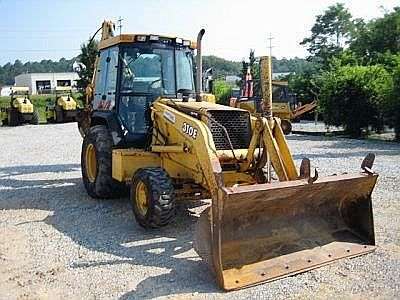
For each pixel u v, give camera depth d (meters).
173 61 7.86
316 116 26.00
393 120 17.92
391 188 8.68
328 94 20.34
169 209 5.83
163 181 5.88
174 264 5.15
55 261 5.31
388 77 18.52
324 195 5.37
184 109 6.48
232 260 4.72
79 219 7.00
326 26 75.12
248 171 6.14
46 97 44.97
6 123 30.84
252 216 5.00
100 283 4.69
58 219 7.02
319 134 20.95
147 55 7.70
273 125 5.85
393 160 12.27
